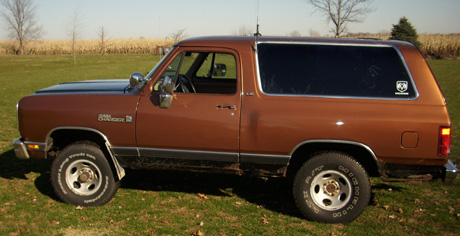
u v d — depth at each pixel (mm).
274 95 4336
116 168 4691
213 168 4613
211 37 4703
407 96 4191
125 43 61938
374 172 4555
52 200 5035
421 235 4227
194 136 4461
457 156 6914
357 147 4336
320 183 4426
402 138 4137
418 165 4207
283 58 4434
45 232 4195
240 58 4453
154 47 60250
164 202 5035
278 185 5730
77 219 4496
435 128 4102
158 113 4488
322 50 4426
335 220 4391
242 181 5867
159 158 4645
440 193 5418
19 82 19250
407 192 5457
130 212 4715
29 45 62812
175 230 4266
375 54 4344
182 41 4656
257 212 4777
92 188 4891
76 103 4652
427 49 45312
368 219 4598
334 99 4250
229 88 5289
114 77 22188
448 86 17328
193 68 5191
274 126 4289
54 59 42750
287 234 4191
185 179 5910
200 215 4668
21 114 4750
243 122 4352
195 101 4453
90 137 4910
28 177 5883
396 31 45375
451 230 4336
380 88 4242
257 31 5094
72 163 4750
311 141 4262
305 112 4246
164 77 4508
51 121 4668
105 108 4582
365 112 4172
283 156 4367
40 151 4785
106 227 4324
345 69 4336
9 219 4496
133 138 4570
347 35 35531
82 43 63469
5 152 7133
